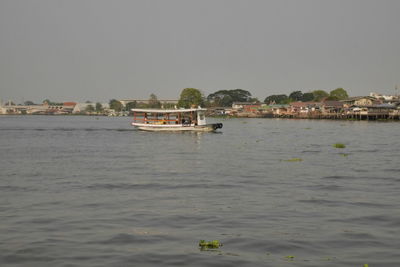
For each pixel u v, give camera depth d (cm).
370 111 14325
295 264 1417
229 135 7750
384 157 4256
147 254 1510
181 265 1417
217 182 2869
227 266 1409
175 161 4031
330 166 3612
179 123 8750
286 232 1741
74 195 2455
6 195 2455
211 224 1855
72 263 1434
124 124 13612
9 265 1422
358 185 2741
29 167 3631
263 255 1498
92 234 1725
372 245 1585
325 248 1559
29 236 1700
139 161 4044
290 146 5550
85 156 4494
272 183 2823
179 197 2392
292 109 19800
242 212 2053
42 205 2205
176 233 1736
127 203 2248
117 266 1409
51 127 11125
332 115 15888
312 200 2300
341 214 2008
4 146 5706
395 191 2542
